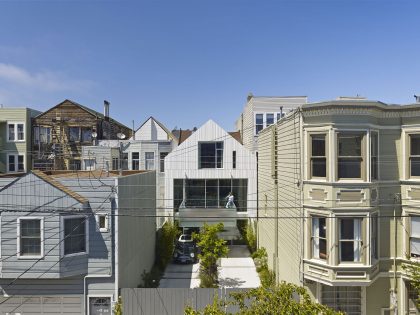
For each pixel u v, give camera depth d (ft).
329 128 39.42
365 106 39.09
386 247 41.83
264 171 71.20
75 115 105.29
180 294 41.34
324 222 40.50
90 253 42.06
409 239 41.16
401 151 41.91
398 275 41.57
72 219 41.27
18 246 40.24
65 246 40.70
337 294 41.86
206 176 86.17
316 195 40.57
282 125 51.90
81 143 104.58
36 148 104.17
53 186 41.19
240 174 86.07
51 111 105.19
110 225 42.22
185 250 73.00
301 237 41.78
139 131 109.40
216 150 86.69
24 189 41.06
